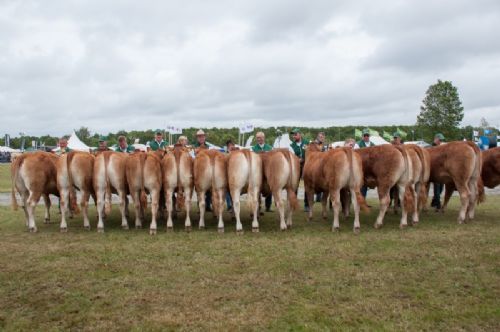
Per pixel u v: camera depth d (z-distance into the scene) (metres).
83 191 9.48
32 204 9.35
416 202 9.55
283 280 5.89
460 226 9.28
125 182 9.59
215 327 4.52
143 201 9.97
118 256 7.20
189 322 4.65
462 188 9.59
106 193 9.47
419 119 48.03
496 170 10.45
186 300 5.25
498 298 5.14
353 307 4.96
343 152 8.74
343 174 8.72
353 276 5.99
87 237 8.74
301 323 4.59
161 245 7.93
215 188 9.09
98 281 5.96
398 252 7.12
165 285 5.77
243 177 8.90
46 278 6.11
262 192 9.88
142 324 4.62
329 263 6.61
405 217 9.20
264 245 7.81
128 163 9.30
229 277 6.05
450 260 6.61
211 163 9.05
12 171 9.55
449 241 7.79
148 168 9.01
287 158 9.12
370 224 9.86
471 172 9.49
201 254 7.26
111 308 5.05
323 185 9.59
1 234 9.12
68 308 5.06
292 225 9.90
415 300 5.12
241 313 4.85
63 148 12.21
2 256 7.26
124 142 11.91
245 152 8.95
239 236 8.67
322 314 4.79
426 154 9.71
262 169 9.39
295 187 9.40
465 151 9.48
